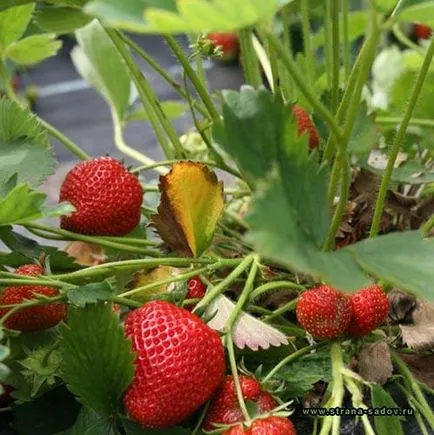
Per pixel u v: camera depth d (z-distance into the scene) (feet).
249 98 0.79
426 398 1.05
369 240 0.78
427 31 2.06
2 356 0.83
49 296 0.97
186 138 1.51
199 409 0.91
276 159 0.78
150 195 1.28
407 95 1.43
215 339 0.89
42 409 0.99
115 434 0.91
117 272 1.04
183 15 0.60
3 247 1.49
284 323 1.07
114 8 0.64
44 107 3.67
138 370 0.87
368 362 0.98
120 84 1.57
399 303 1.06
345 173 0.85
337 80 1.14
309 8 1.43
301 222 0.76
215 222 1.01
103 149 3.18
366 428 0.88
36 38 1.38
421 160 1.34
